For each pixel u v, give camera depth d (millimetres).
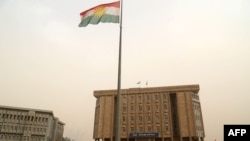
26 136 97688
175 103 94062
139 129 89562
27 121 100062
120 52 14914
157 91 94000
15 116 99375
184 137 85375
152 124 89188
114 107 96250
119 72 14242
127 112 93750
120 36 15602
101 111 95938
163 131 87000
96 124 96688
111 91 98750
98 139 93625
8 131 96188
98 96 100500
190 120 85875
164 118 89062
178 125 88625
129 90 97125
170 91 92875
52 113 106688
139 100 94562
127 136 89562
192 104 88438
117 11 17516
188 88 91250
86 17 18344
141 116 91625
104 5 17953
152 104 92625
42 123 102500
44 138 100375
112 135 90000
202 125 89000
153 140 86938
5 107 98625
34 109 103000
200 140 85438
